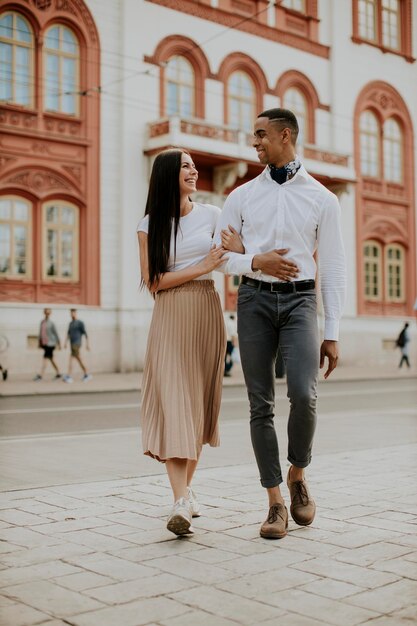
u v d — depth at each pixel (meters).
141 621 2.54
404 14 27.66
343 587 2.89
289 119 3.93
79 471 5.91
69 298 20.50
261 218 3.94
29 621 2.54
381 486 4.98
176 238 4.00
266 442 3.84
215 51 23.34
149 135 21.69
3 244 19.58
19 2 19.67
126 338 21.05
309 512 3.89
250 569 3.13
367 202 27.52
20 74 19.84
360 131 27.22
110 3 21.16
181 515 3.57
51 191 20.17
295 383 3.81
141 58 21.66
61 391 15.84
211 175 23.20
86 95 20.70
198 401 3.94
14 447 7.46
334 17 26.19
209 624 2.51
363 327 27.05
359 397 14.85
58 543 3.57
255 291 3.91
